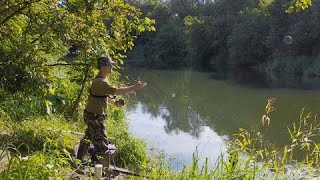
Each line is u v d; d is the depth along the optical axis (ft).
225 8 219.00
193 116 63.26
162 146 37.68
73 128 26.37
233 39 181.98
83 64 29.07
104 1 28.91
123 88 17.48
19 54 24.91
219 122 58.39
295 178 15.64
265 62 171.83
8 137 19.17
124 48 31.01
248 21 176.76
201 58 212.02
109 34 31.09
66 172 15.55
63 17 27.55
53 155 14.82
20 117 22.63
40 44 26.94
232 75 149.59
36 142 19.60
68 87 31.65
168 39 218.59
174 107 72.74
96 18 29.50
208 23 208.44
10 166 13.14
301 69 144.77
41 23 27.07
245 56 180.24
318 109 70.28
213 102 82.12
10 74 24.31
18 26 27.25
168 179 15.75
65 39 28.09
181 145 39.37
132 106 67.05
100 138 17.81
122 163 24.75
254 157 16.47
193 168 14.97
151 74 154.92
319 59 139.54
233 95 94.27
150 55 226.17
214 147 39.29
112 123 32.78
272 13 162.40
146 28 30.91
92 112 17.71
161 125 51.52
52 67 29.68
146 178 16.92
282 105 76.18
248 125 55.36
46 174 12.65
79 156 17.99
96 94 17.69
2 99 23.25
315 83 115.65
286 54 156.15
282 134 45.75
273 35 157.28
